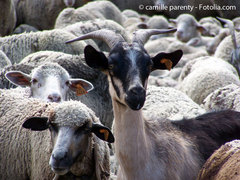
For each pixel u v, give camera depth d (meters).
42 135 15.91
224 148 14.20
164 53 14.59
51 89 20.44
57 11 51.66
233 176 12.77
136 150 14.04
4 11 40.03
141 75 13.28
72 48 29.92
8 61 27.83
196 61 33.50
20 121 16.97
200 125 16.73
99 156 15.41
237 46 35.09
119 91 13.43
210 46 47.94
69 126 14.40
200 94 28.50
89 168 15.53
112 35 14.45
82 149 14.74
